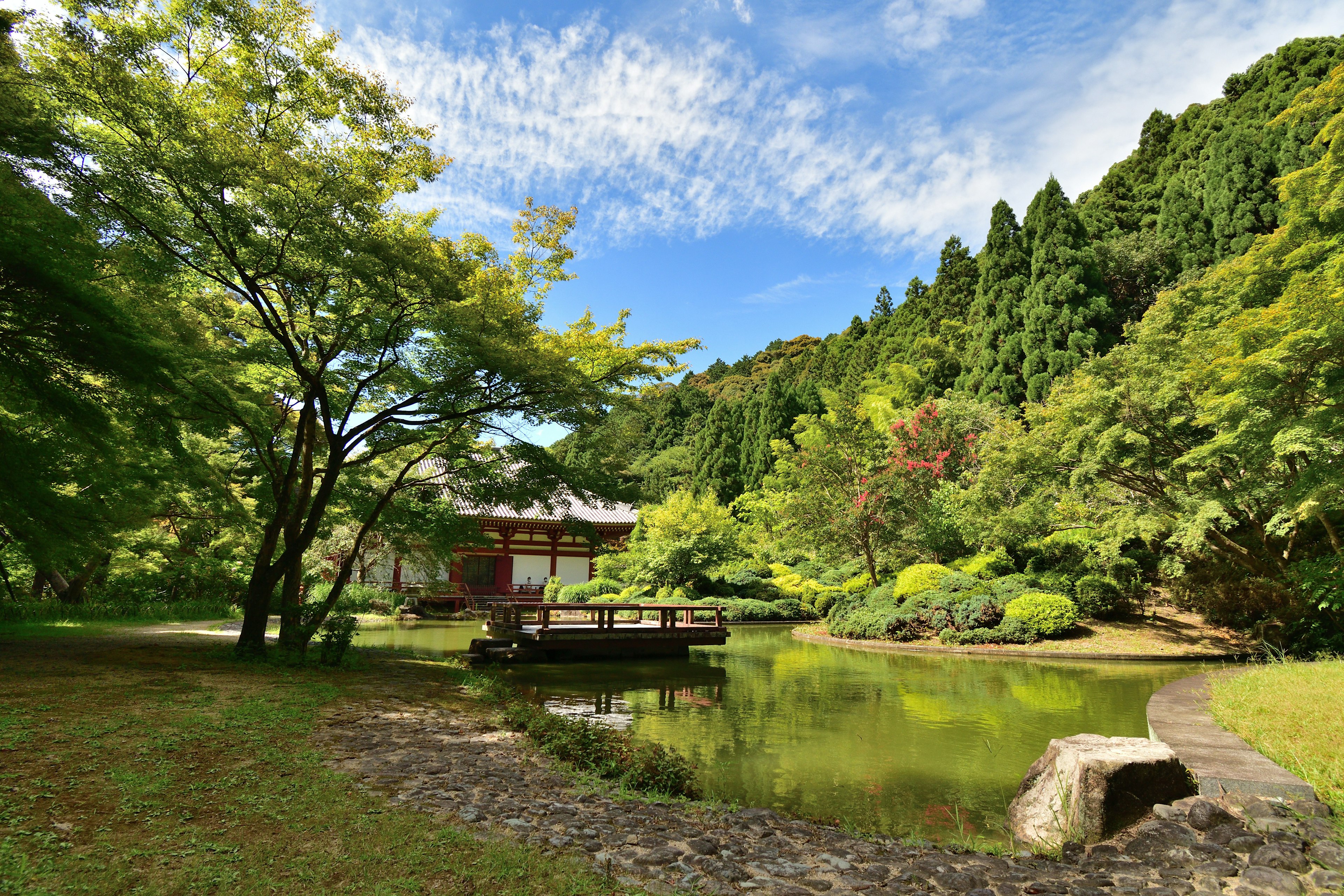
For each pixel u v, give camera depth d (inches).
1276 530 390.6
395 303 334.6
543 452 398.3
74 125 285.7
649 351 488.4
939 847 151.7
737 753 247.0
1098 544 558.3
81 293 256.1
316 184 294.4
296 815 129.8
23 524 336.5
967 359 1215.6
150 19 294.5
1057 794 166.6
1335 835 131.8
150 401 309.7
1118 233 1206.9
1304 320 305.0
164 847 111.4
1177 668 451.5
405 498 462.9
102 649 336.8
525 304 455.5
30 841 108.9
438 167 349.4
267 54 305.1
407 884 101.7
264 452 397.7
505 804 150.9
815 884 119.2
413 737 212.4
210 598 686.5
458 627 743.7
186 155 275.4
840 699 355.3
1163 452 494.6
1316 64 1041.5
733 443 1546.5
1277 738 184.2
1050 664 482.9
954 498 760.3
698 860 126.6
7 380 294.5
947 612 598.2
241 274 315.0
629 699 355.3
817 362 2182.6
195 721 195.6
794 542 852.0
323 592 792.3
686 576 941.8
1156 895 117.9
